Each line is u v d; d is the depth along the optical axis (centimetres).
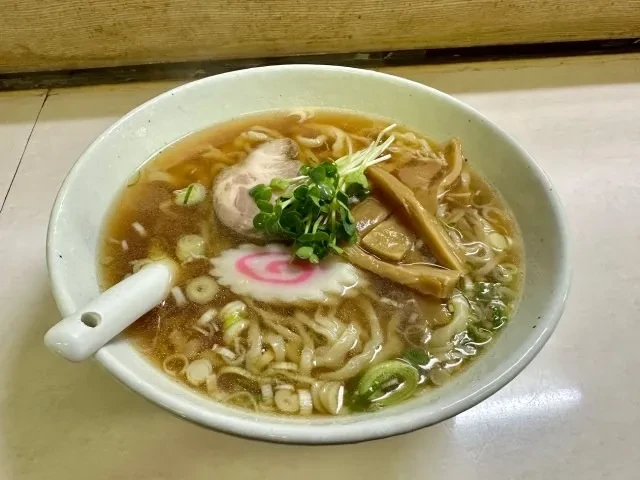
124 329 21
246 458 21
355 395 21
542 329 20
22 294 26
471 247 26
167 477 21
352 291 24
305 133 31
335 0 34
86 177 25
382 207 27
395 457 22
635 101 38
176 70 37
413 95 30
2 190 31
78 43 34
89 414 22
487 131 28
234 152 30
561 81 39
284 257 25
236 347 22
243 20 34
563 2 36
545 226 24
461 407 18
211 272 25
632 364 25
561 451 22
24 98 36
